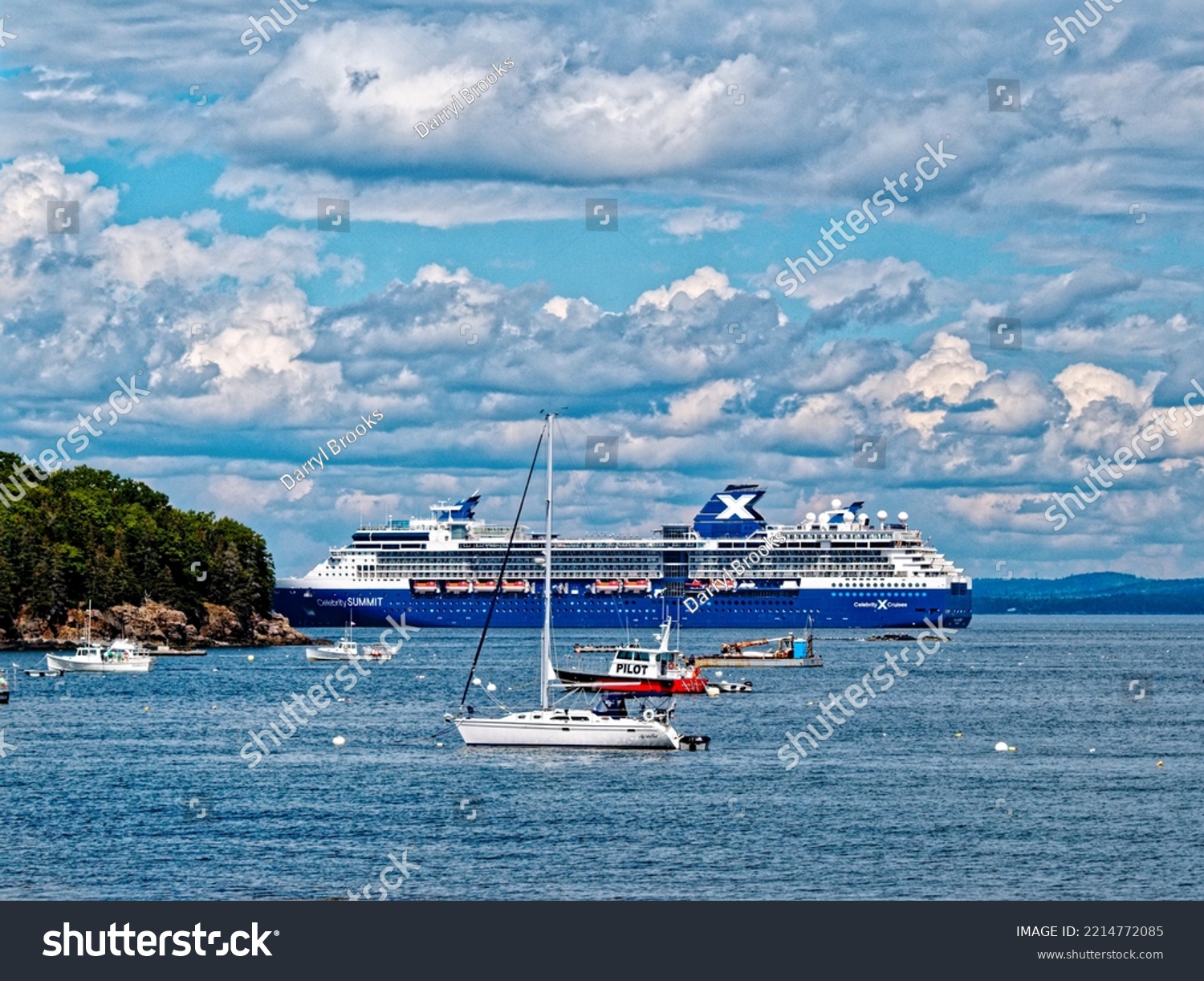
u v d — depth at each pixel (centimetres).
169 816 12138
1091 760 15888
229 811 12362
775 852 10944
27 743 17125
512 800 12775
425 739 17125
